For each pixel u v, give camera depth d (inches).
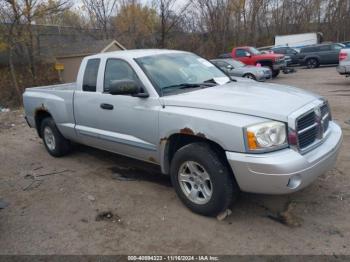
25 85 1074.7
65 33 1342.3
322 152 136.5
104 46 1167.6
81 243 135.7
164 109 152.9
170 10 1202.0
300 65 1036.5
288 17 1886.1
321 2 1898.4
